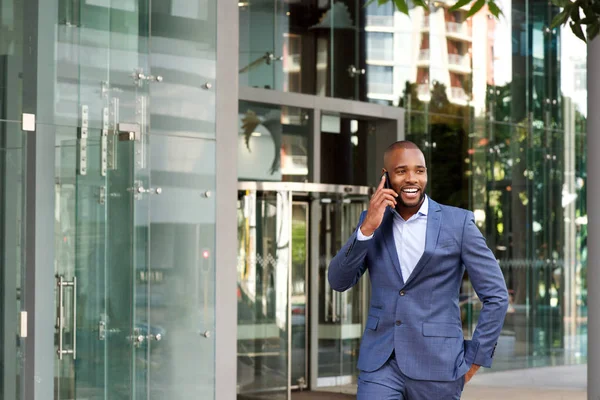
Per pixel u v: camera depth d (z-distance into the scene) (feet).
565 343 54.29
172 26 28.53
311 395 39.32
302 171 41.60
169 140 28.37
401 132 45.21
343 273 15.75
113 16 26.91
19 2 24.68
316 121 41.88
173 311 28.40
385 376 15.52
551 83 54.08
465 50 49.90
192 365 28.94
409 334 15.40
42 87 25.04
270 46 41.22
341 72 43.98
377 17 45.75
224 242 29.91
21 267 24.30
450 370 15.30
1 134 24.08
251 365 37.83
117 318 26.71
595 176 22.16
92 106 26.23
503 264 51.85
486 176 50.93
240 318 37.78
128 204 27.09
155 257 27.86
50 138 25.11
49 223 24.93
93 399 25.95
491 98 51.16
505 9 51.93
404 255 15.62
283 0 41.73
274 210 38.52
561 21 13.91
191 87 29.12
